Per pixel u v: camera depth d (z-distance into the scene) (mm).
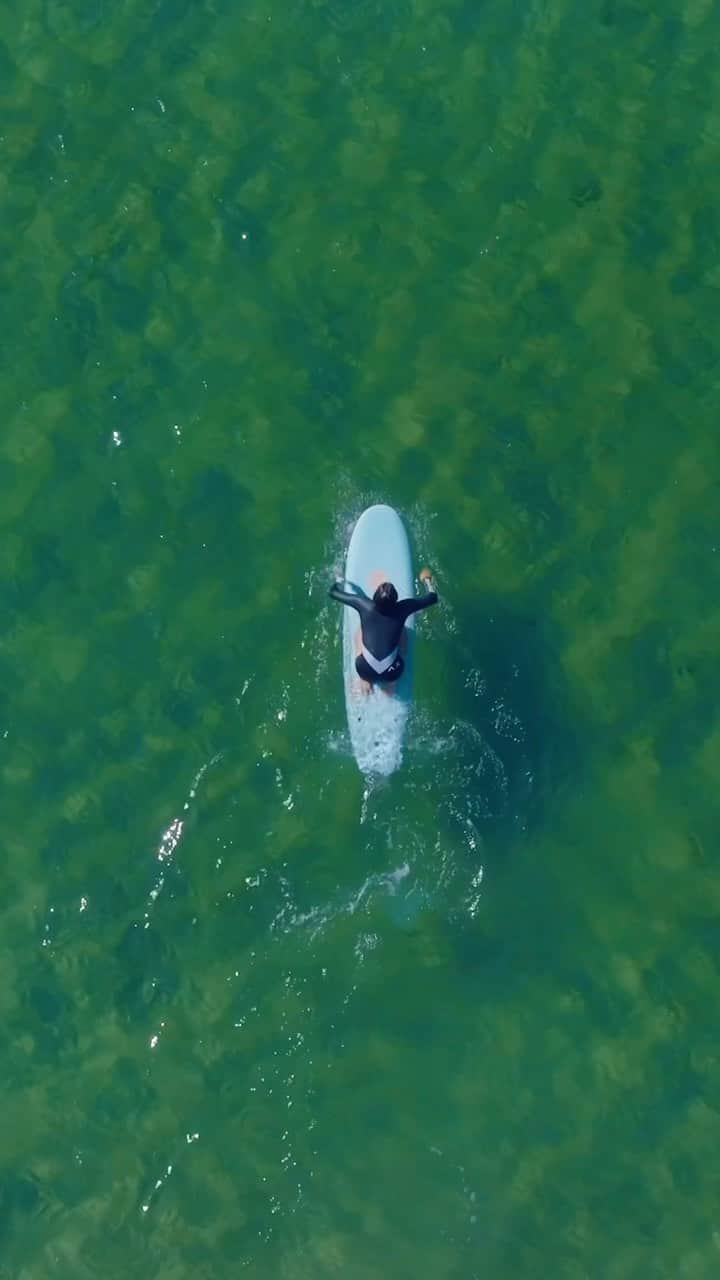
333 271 19312
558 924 16844
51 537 18141
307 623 17688
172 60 20547
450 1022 16484
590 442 18531
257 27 20688
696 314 19125
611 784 17281
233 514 18156
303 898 16828
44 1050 16250
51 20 20859
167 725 17344
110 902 16750
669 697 17562
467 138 20047
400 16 20719
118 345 18969
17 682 17547
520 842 17094
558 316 19109
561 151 19969
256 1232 15727
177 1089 16172
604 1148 16062
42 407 18703
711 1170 15953
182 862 16891
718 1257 15648
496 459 18422
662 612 17859
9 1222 15703
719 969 16609
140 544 18078
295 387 18703
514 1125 16172
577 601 17891
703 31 20672
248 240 19484
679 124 20125
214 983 16516
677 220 19594
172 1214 15766
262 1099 16172
